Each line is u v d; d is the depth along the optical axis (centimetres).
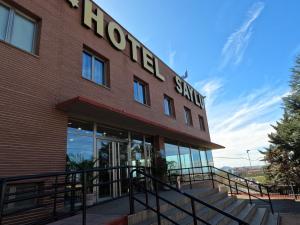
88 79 941
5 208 572
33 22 802
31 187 645
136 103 1227
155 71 1505
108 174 949
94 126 937
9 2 730
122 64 1192
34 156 661
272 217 1008
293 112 2189
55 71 802
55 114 758
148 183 1064
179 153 1630
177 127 1633
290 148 2173
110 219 484
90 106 759
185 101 1900
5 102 625
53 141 727
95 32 1053
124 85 1162
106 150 978
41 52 770
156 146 1335
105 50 1091
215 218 707
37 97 714
